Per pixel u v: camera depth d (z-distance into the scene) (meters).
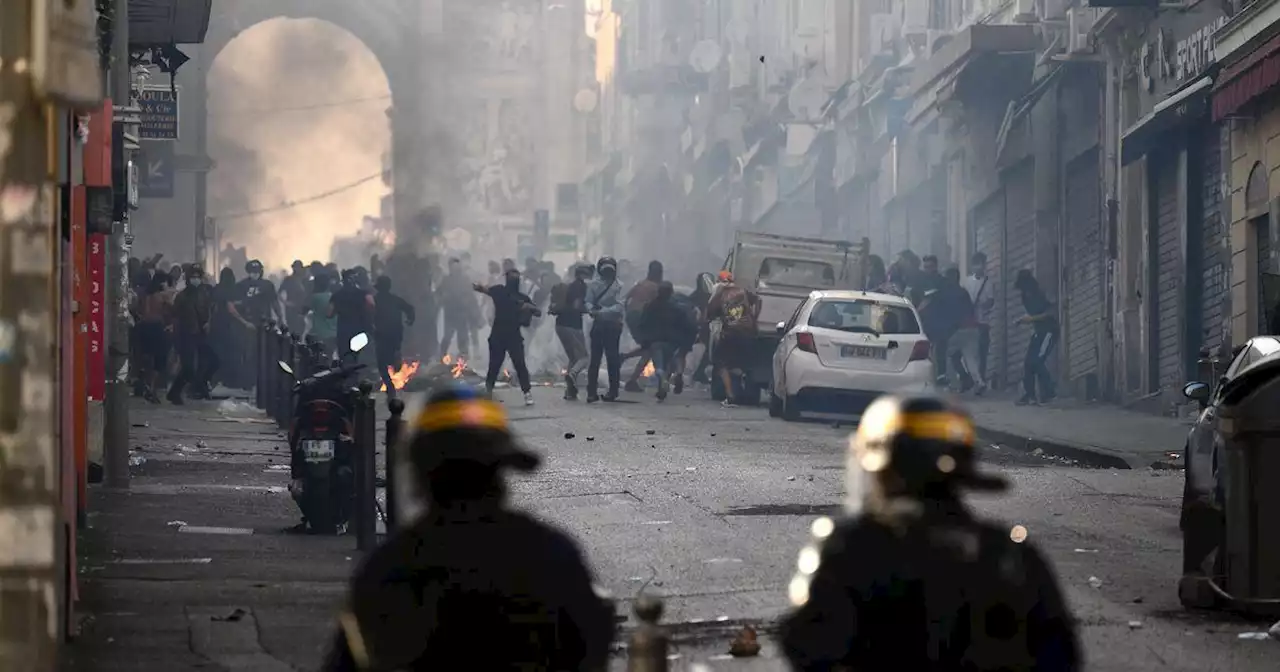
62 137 18.27
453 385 11.41
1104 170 79.19
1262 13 57.34
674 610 25.14
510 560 10.90
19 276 16.25
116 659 21.66
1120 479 43.88
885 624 10.85
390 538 11.12
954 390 84.25
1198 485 30.02
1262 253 63.41
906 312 65.56
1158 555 30.84
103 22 42.19
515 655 10.82
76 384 34.91
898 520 11.05
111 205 35.91
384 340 79.38
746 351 74.38
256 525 35.84
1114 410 71.50
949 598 10.82
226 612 25.08
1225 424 24.75
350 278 75.75
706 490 40.25
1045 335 75.44
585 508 37.31
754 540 32.12
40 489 16.25
